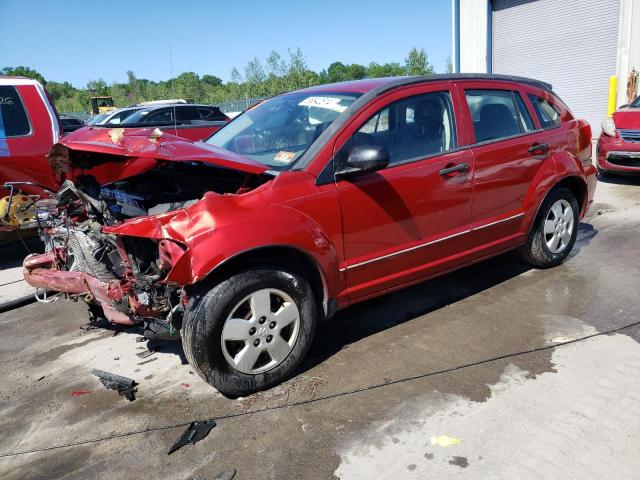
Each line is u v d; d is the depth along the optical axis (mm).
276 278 3078
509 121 4340
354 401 3055
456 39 17797
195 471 2582
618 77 13695
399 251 3625
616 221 6434
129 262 3092
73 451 2795
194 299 2918
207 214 2893
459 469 2480
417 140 3727
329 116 3584
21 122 6164
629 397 2928
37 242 7125
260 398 3141
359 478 2473
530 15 15812
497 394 3031
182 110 12250
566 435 2656
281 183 3143
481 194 4031
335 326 4020
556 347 3506
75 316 4652
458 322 3965
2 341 4230
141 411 3104
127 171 3875
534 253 4734
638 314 3900
